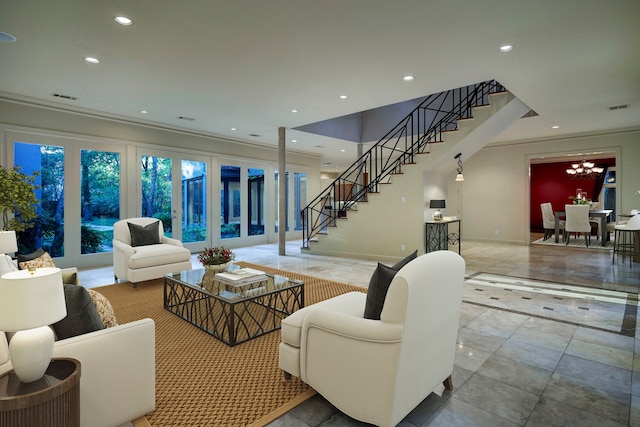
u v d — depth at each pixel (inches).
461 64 149.0
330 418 71.2
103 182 237.5
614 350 101.7
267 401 76.9
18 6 103.7
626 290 167.0
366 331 64.0
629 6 104.8
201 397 78.3
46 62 146.9
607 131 291.0
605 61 145.9
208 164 302.2
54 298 49.8
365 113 349.4
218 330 118.6
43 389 46.3
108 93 188.5
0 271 82.6
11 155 197.3
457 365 93.2
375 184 273.4
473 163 365.1
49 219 214.8
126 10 106.5
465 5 104.4
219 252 148.3
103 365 62.8
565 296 157.2
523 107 222.2
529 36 124.0
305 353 75.6
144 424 68.5
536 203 501.4
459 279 77.4
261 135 306.7
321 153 405.7
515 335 113.0
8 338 58.7
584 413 72.1
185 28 118.0
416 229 241.3
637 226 220.5
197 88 179.9
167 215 273.4
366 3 103.3
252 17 111.0
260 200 352.2
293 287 124.0
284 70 155.8
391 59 143.6
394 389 62.1
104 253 238.2
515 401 76.7
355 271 217.2
